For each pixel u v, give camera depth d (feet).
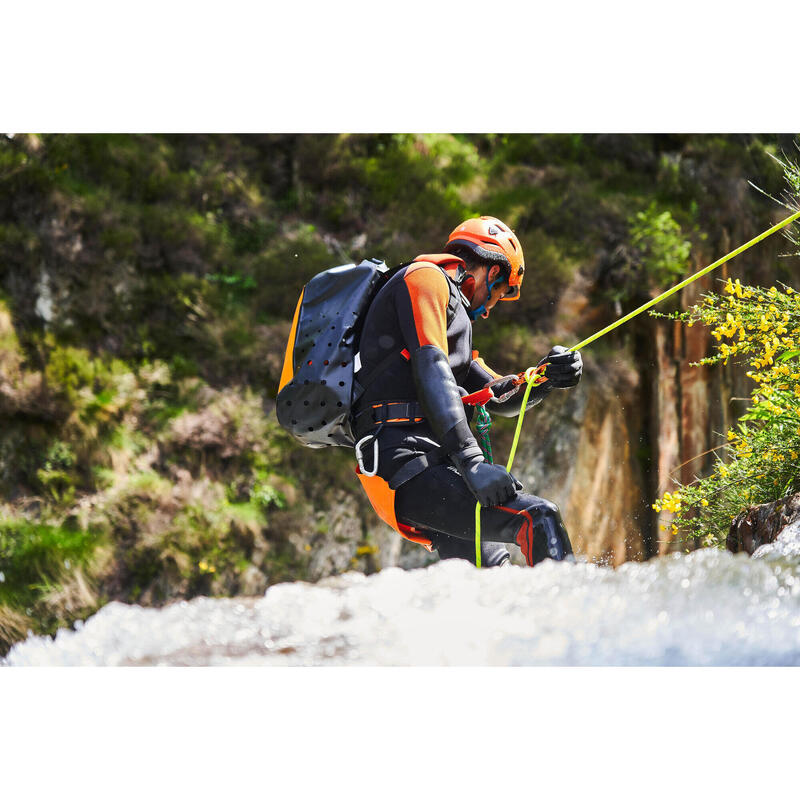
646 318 104.01
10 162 85.46
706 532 35.53
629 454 103.24
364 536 92.73
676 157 109.09
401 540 94.63
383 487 25.12
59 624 76.02
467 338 26.00
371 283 26.14
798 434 30.27
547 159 105.19
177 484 85.66
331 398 25.38
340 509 92.02
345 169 97.86
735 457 35.09
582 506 100.17
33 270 85.30
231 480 88.53
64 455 82.33
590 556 99.96
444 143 103.40
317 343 25.85
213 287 92.53
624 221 102.99
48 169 87.40
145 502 83.41
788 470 31.17
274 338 92.79
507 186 102.53
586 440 100.94
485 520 23.62
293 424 25.82
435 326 24.58
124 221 89.81
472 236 27.22
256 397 91.76
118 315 88.53
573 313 100.68
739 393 106.73
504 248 27.09
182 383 89.20
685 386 104.78
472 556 25.96
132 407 86.33
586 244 102.22
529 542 22.77
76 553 78.84
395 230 97.55
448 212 98.48
